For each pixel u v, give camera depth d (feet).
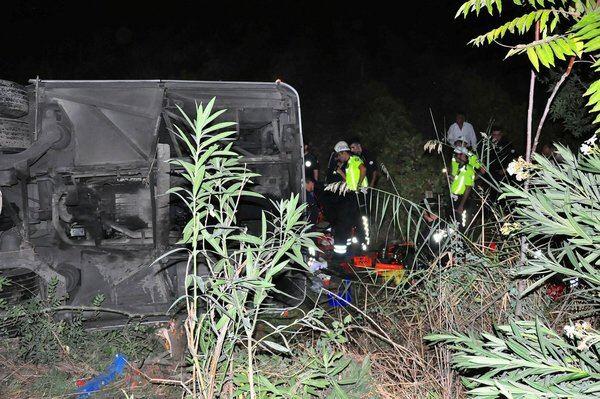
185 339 16.55
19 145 18.97
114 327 18.21
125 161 19.13
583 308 13.39
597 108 7.94
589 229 10.65
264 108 21.38
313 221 32.30
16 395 15.48
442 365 13.17
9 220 18.45
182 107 20.75
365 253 29.48
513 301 13.69
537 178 11.97
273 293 20.02
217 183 11.58
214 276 11.14
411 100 57.47
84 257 18.97
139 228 19.51
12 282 17.57
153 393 15.44
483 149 15.16
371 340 14.60
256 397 11.53
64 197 19.08
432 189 34.99
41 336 16.63
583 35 8.12
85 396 15.49
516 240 14.03
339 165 31.01
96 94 19.45
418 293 14.57
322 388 12.59
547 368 9.21
